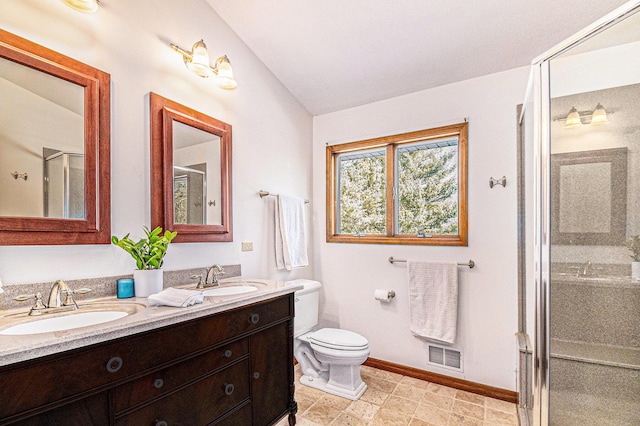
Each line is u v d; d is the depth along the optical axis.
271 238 2.56
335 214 3.07
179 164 1.84
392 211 2.72
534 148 1.64
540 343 1.60
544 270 1.60
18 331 1.06
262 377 1.69
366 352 2.20
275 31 2.19
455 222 2.47
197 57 1.78
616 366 1.55
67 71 1.38
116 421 1.05
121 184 1.57
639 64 1.45
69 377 0.93
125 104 1.60
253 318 1.62
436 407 2.07
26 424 0.85
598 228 1.58
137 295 1.49
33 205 1.27
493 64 2.17
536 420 1.59
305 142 3.03
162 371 1.20
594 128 1.56
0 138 1.20
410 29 1.99
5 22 1.22
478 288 2.28
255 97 2.44
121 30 1.60
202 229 1.95
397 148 2.75
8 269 1.21
